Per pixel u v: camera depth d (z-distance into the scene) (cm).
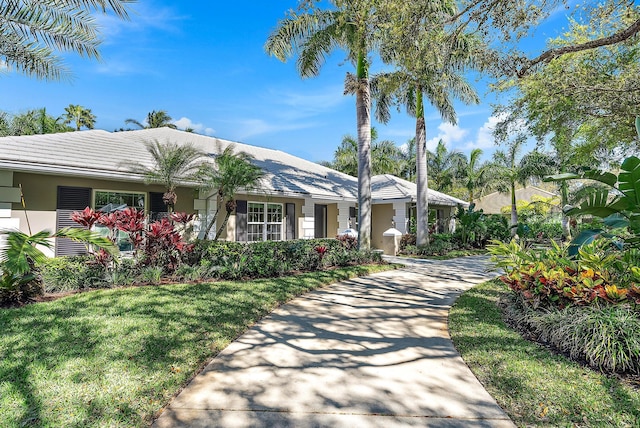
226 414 323
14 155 809
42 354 427
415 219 2164
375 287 930
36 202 868
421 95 1777
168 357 437
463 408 331
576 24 976
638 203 495
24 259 619
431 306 726
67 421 303
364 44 1270
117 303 649
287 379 394
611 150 1163
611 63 988
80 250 941
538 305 541
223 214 1243
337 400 348
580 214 561
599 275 503
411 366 427
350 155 3572
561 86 884
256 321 612
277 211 1450
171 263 905
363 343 508
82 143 1074
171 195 1005
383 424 306
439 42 868
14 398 334
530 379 378
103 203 988
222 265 963
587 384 363
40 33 882
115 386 362
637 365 382
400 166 3844
